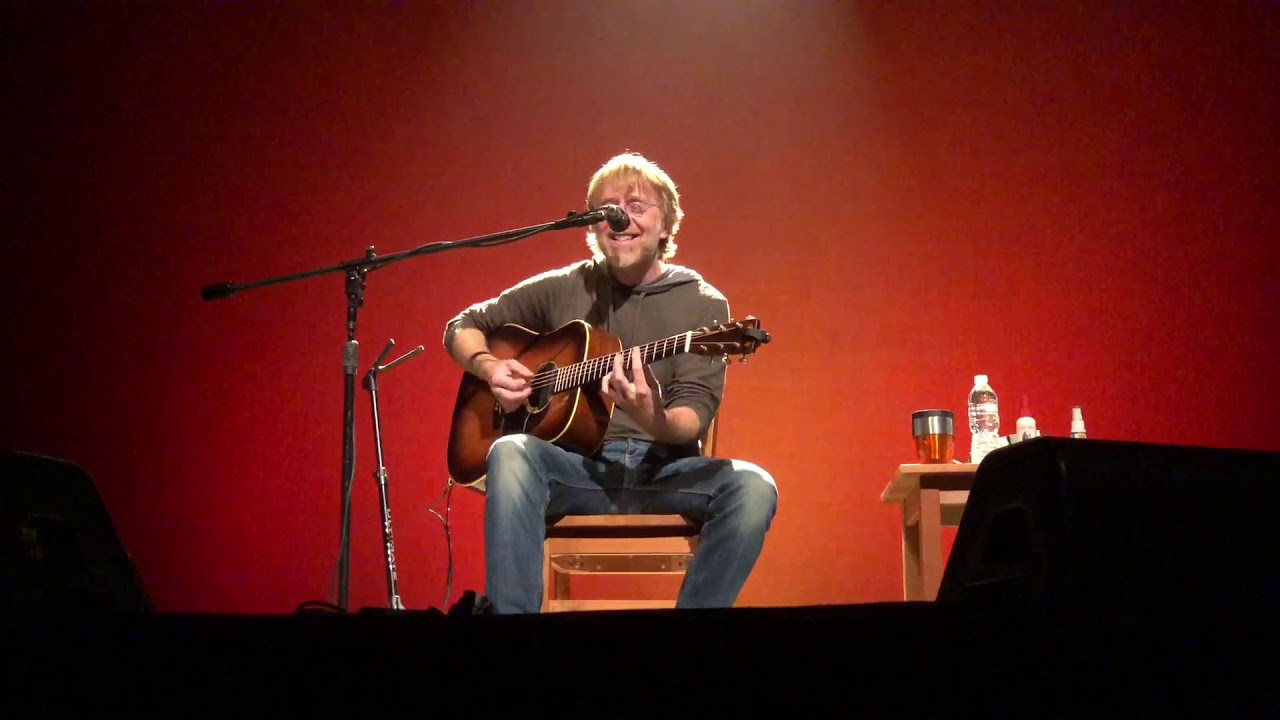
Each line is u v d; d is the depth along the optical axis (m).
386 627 1.12
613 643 1.09
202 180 3.89
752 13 3.76
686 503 2.39
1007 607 1.21
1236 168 3.49
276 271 3.83
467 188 3.80
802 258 3.63
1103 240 3.53
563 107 3.80
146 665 1.14
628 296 2.67
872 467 3.52
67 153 3.94
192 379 3.79
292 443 3.74
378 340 3.76
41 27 3.99
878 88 3.68
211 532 3.71
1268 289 3.44
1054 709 1.07
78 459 3.79
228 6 3.96
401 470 3.66
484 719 1.10
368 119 3.87
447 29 3.88
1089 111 3.58
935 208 3.61
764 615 1.09
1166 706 1.07
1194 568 1.13
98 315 3.85
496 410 2.63
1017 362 3.51
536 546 2.27
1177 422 3.43
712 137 3.72
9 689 1.15
